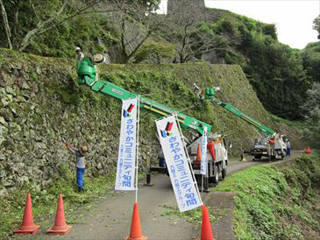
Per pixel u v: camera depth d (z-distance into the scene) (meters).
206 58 44.25
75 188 10.27
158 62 27.33
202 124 11.98
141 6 23.38
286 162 21.89
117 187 6.55
